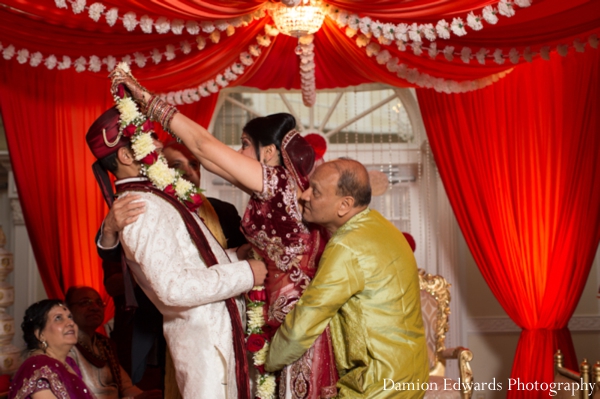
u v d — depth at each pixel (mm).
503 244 4785
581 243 4559
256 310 2346
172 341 2193
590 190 4457
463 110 4848
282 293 2305
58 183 4656
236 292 2178
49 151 4613
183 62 3799
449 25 3111
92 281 4762
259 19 3668
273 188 2275
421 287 4688
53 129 4613
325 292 2191
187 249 2191
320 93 6262
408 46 3744
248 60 3908
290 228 2309
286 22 3334
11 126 4492
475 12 3023
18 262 6133
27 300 6109
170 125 2246
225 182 6172
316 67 4281
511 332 5875
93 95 4684
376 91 6230
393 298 2270
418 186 6141
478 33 3525
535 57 3697
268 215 2303
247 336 2406
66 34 3473
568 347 4711
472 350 5887
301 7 3301
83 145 4680
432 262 6012
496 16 3037
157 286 2049
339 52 4020
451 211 5984
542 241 4703
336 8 3291
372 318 2242
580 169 4457
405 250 2375
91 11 2955
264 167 2289
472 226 4879
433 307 4676
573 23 3318
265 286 2359
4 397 3256
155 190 2221
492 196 4785
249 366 2418
